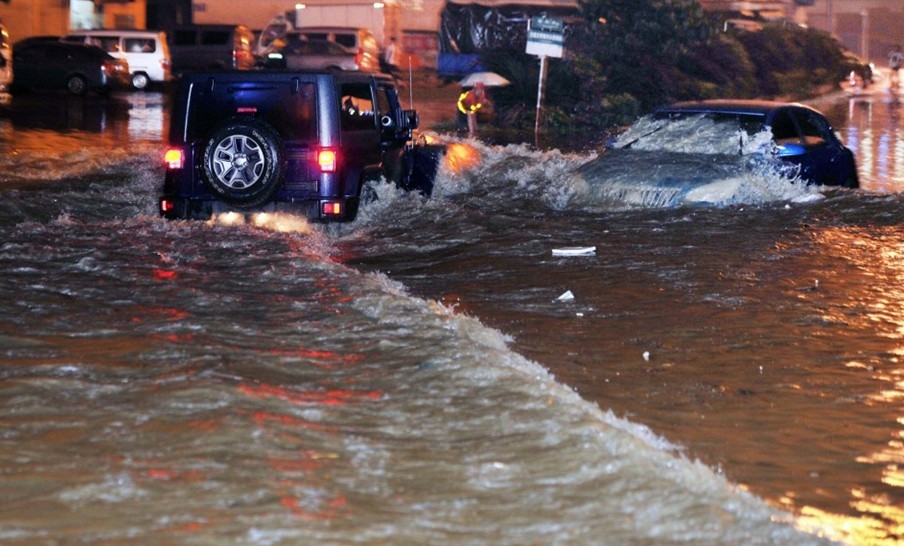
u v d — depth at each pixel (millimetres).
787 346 20625
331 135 30547
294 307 21812
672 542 11766
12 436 14430
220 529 11758
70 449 14023
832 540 11992
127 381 16781
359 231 32094
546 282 25750
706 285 25453
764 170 36656
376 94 33781
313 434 14750
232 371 17438
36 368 17375
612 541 11766
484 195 38219
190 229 30094
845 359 19875
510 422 15234
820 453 15281
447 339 19281
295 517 12109
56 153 49031
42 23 117500
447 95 104812
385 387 16844
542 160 46938
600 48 84375
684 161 36938
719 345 20578
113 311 21391
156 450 14047
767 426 16312
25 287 23359
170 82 113000
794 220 33469
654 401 17297
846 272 27000
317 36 109812
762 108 38750
